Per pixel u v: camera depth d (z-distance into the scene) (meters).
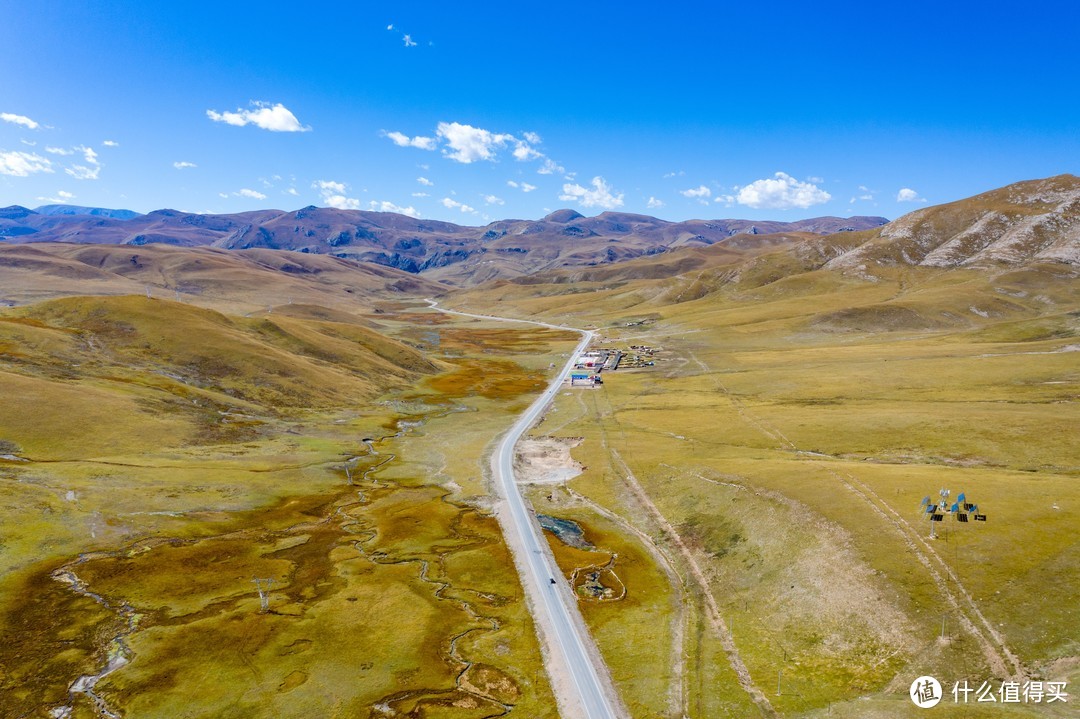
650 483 94.69
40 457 88.75
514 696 50.16
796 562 65.38
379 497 93.38
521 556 74.75
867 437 101.62
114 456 93.94
